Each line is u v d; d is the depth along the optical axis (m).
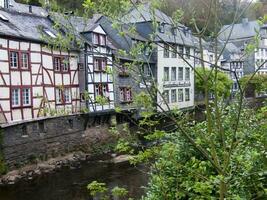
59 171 20.80
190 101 42.19
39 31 4.39
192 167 5.52
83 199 15.94
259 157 4.92
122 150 4.79
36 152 21.58
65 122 24.12
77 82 26.95
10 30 21.88
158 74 37.12
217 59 4.04
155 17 4.02
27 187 17.69
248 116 6.17
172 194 5.28
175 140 6.28
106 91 28.70
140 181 18.30
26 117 22.45
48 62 24.38
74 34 4.01
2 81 21.03
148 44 4.00
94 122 26.81
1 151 19.08
